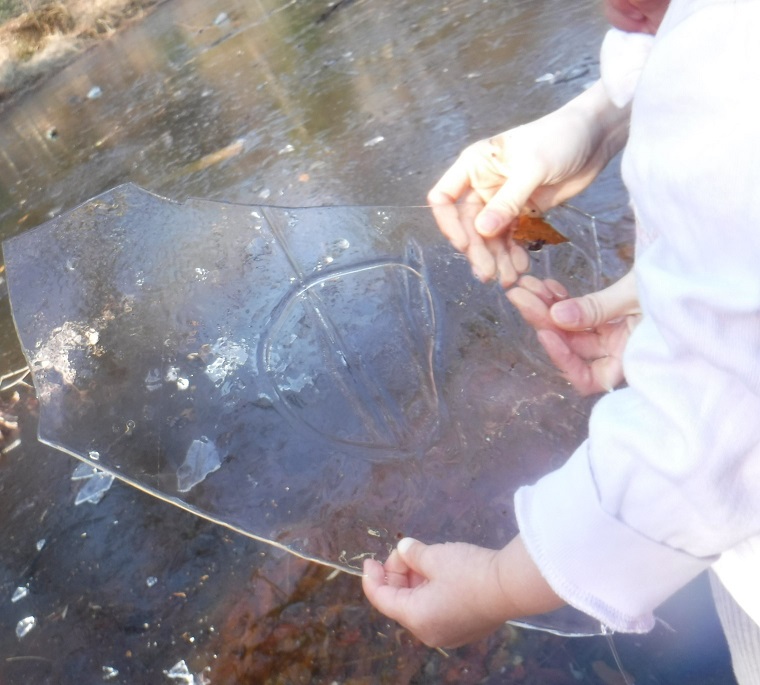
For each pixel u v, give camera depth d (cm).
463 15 259
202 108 278
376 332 107
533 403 95
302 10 350
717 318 50
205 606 104
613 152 122
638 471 56
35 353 115
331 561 92
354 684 91
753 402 51
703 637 87
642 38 87
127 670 100
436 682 90
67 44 492
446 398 99
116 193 137
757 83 49
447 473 93
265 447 99
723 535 55
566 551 61
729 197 50
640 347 58
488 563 73
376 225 122
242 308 114
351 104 228
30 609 111
